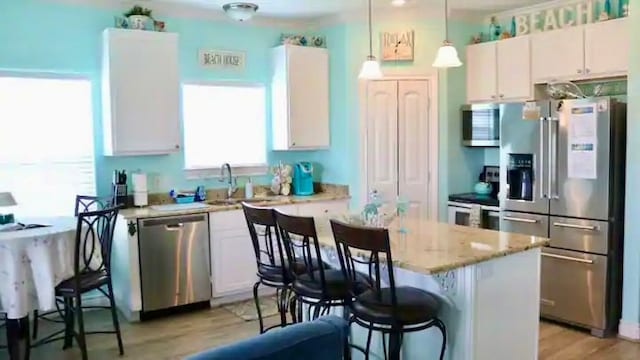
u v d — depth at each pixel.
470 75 5.38
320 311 3.32
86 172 4.68
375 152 5.34
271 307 4.74
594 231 3.99
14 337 3.35
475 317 2.73
